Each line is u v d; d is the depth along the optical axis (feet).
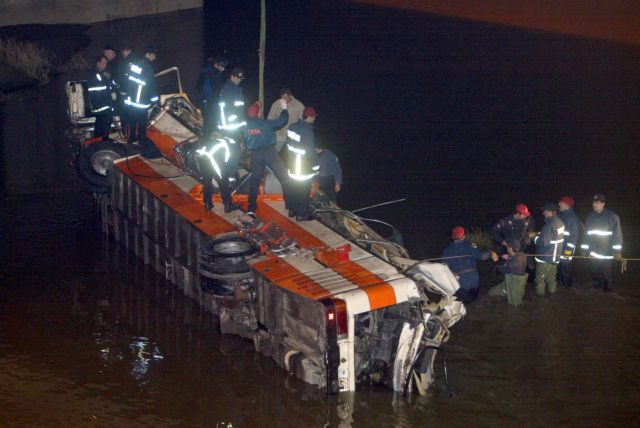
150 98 55.47
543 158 68.90
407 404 36.47
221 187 46.44
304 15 129.08
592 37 115.85
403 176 64.90
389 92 87.92
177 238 47.29
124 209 53.52
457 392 37.37
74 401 36.55
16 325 43.52
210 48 105.40
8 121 78.95
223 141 46.37
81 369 39.32
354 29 119.75
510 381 38.17
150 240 51.31
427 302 38.78
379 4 140.26
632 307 45.42
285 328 39.17
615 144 72.13
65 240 55.11
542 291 47.06
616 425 34.76
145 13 126.82
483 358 40.19
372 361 38.50
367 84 90.84
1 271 50.01
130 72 55.11
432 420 35.14
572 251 47.39
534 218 57.36
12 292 47.37
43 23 115.24
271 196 48.88
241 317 42.32
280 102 54.54
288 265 40.37
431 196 61.00
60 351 40.98
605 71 96.78
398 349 37.42
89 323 43.96
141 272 50.83
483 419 35.22
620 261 51.37
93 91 59.77
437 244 52.65
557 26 123.54
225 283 41.42
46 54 98.27
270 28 118.93
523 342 41.65
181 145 52.80
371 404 36.47
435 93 87.86
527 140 73.26
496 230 48.62
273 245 42.22
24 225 57.06
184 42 108.68
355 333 38.40
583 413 35.60
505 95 87.20
